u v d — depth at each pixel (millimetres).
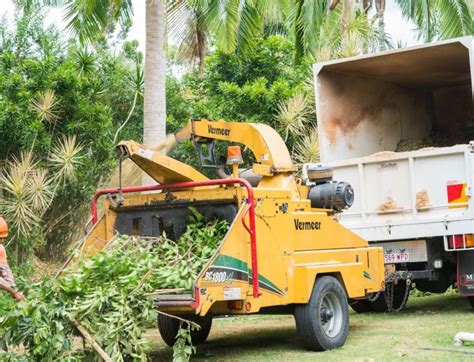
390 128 13469
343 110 12414
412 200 10875
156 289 7004
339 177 11406
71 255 7699
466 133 13891
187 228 7840
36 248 15789
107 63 19281
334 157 12086
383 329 9633
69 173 14492
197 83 21094
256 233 7594
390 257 11125
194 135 8438
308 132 17375
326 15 19938
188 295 6844
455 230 10555
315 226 8578
